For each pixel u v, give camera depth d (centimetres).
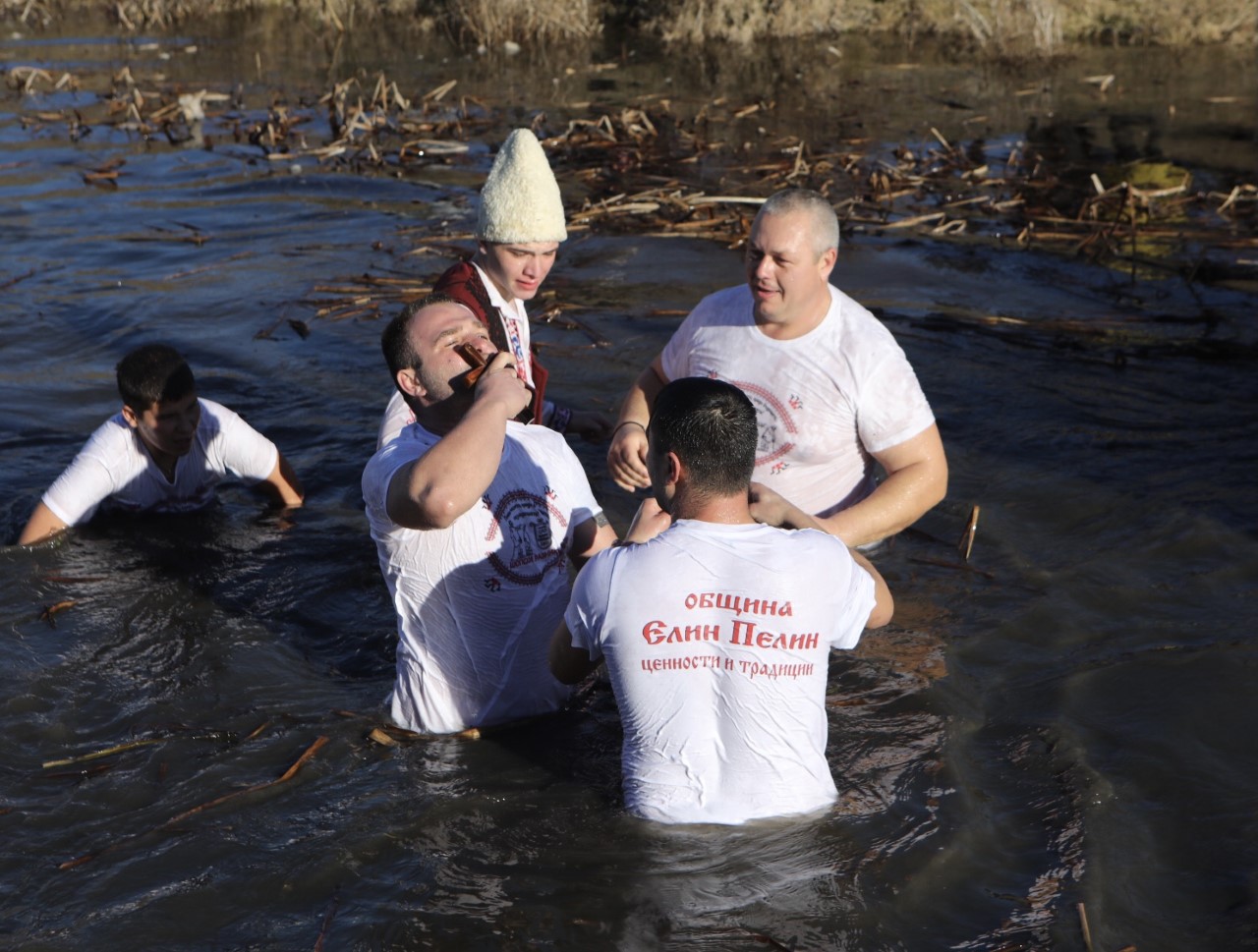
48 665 453
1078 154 1242
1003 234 1009
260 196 1123
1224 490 575
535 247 456
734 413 333
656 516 370
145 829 359
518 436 399
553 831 351
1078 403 682
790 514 379
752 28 1889
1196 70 1638
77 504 546
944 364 739
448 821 358
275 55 1781
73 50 1805
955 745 397
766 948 306
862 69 1684
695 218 1053
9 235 1005
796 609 333
